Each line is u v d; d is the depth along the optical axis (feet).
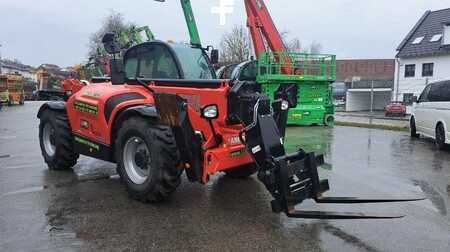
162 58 18.39
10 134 37.88
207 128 15.52
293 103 17.12
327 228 13.32
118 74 18.84
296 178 14.07
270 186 12.98
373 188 18.47
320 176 20.74
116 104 16.70
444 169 23.08
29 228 12.98
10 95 105.29
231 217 14.16
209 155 14.49
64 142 20.39
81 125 19.04
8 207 14.99
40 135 22.25
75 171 21.08
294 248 11.71
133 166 16.05
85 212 14.49
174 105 13.91
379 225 13.69
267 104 14.29
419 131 35.86
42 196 16.42
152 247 11.66
